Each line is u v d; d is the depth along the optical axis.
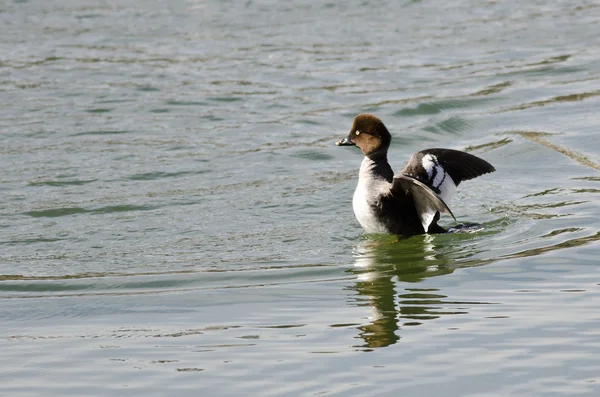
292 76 21.77
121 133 18.03
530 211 13.71
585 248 11.88
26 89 20.67
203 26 26.03
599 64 22.22
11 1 28.56
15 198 14.73
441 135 18.11
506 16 27.11
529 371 8.36
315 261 11.95
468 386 8.12
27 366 8.88
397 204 12.66
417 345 9.04
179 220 13.78
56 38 24.77
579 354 8.67
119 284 11.23
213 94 20.47
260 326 9.71
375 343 9.13
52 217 13.96
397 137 17.95
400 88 20.88
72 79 21.42
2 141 17.45
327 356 8.86
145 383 8.41
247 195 14.91
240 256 12.21
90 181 15.54
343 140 13.22
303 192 15.06
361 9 27.81
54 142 17.47
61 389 8.35
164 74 21.83
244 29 25.70
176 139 17.77
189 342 9.34
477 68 22.27
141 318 10.10
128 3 28.48
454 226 13.20
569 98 19.88
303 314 10.03
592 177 15.20
